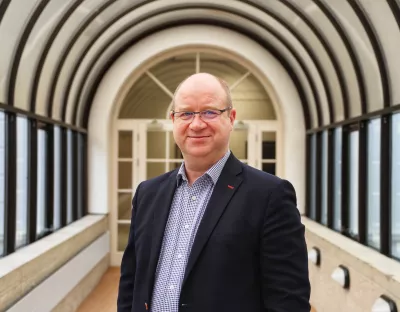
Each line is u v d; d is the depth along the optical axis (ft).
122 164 25.64
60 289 15.57
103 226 24.03
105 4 17.70
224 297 4.51
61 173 21.02
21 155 16.43
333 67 18.69
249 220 4.66
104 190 24.82
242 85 25.40
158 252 5.00
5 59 13.84
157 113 25.53
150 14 22.02
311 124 24.11
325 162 21.79
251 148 25.35
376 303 10.99
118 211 25.55
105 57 23.70
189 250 4.83
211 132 4.92
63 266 16.19
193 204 5.04
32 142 16.98
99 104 24.72
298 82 24.41
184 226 4.98
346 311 14.10
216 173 5.00
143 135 25.54
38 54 16.01
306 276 4.57
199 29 24.31
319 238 17.56
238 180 4.92
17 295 12.21
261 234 4.64
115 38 22.36
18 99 15.61
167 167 25.52
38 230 18.34
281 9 19.44
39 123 17.94
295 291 4.44
